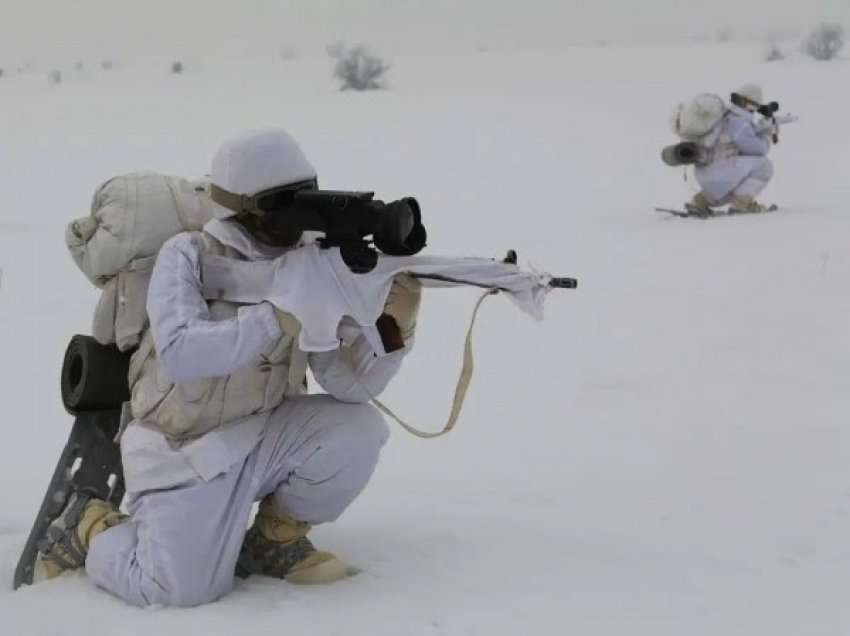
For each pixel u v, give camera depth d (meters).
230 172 4.27
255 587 4.52
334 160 22.53
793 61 38.44
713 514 5.38
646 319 9.82
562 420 7.21
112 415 4.78
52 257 13.48
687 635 4.05
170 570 4.29
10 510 5.71
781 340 8.97
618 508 5.49
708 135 15.54
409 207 4.23
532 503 5.59
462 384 4.55
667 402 7.50
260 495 4.61
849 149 21.86
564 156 22.58
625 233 14.38
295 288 4.21
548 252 13.24
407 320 4.43
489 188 19.28
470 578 4.55
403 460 6.48
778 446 6.47
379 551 4.86
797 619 4.18
